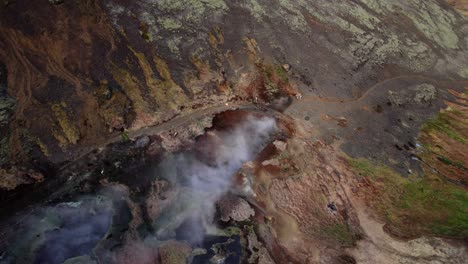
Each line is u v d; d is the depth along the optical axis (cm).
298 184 2631
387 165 2798
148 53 3016
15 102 2580
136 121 2775
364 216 2503
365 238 2397
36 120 2572
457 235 2314
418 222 2445
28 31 2784
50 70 2731
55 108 2636
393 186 2670
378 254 2308
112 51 2914
